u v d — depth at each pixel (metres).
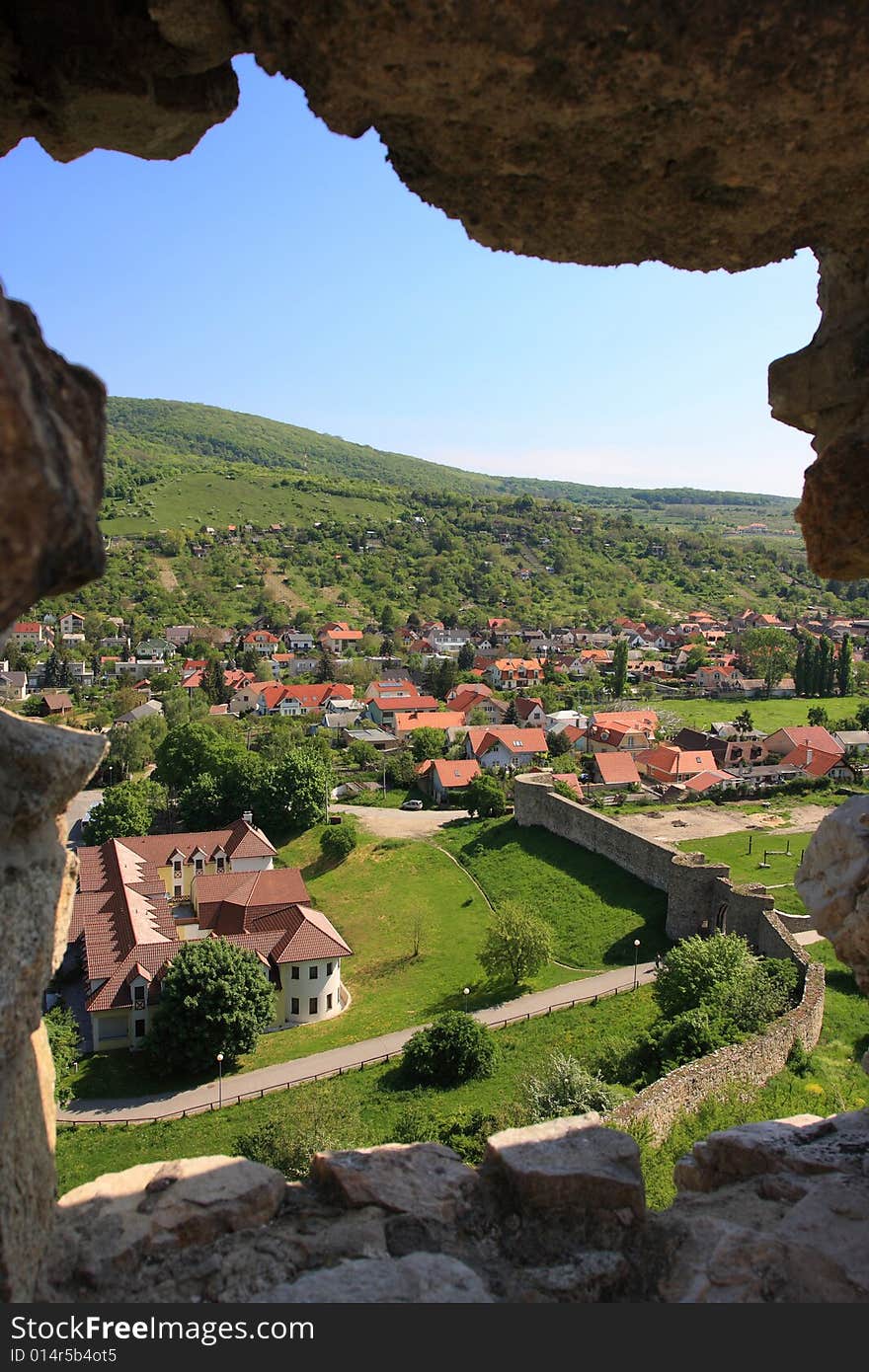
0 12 5.32
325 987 35.09
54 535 3.80
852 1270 5.79
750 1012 22.33
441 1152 6.53
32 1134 5.19
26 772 5.23
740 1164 7.33
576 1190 6.10
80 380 4.37
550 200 6.26
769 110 5.28
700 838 51.66
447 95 5.30
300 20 4.97
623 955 35.06
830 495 6.71
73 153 6.32
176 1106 28.41
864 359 6.99
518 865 46.16
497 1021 30.97
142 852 49.06
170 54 5.48
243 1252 5.59
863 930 7.20
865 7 4.84
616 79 5.08
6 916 4.91
